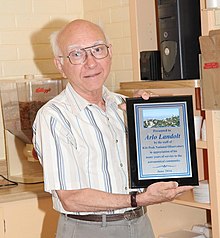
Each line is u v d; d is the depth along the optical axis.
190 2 3.19
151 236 2.63
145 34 3.61
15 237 3.46
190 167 2.50
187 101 2.52
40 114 2.48
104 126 2.52
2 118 3.96
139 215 2.56
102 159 2.48
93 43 2.45
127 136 2.57
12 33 4.01
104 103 2.62
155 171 2.49
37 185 3.69
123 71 3.84
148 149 2.49
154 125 2.50
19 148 3.90
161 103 2.52
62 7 4.15
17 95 3.73
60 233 2.54
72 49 2.45
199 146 3.12
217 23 3.01
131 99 2.51
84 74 2.45
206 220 3.63
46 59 4.11
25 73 4.05
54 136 2.42
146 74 3.49
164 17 3.24
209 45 2.94
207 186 3.12
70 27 2.48
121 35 3.84
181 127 2.51
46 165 2.42
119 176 2.51
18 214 3.46
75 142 2.45
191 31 3.19
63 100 2.51
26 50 4.05
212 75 2.95
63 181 2.40
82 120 2.49
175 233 3.46
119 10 3.84
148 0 3.55
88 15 4.12
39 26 4.09
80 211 2.41
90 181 2.46
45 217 3.54
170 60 3.22
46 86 3.73
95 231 2.48
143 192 2.47
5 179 3.87
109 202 2.37
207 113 3.05
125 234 2.51
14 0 4.01
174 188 2.39
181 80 3.10
